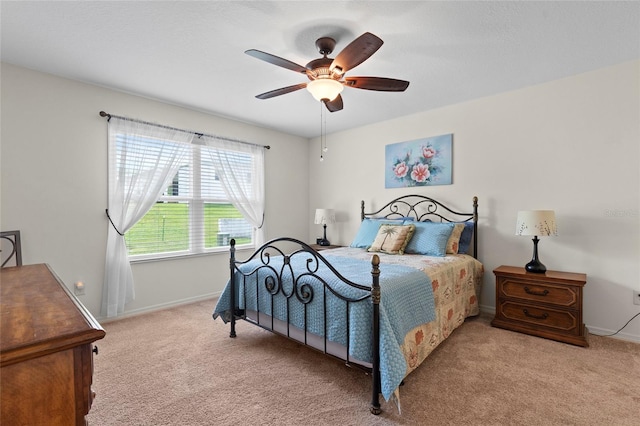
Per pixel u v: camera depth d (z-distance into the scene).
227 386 1.84
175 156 3.33
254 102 3.29
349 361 1.77
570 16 1.83
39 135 2.57
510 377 1.92
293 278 2.06
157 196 3.18
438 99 3.22
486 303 3.18
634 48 2.22
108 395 1.74
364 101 3.27
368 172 4.14
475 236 3.20
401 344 1.67
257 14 1.82
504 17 1.84
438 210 3.50
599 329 2.58
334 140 4.54
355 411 1.61
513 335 2.56
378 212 4.04
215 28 1.96
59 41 2.11
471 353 2.24
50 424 0.68
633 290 2.45
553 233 2.50
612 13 1.80
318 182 4.77
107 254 2.90
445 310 2.36
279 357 2.21
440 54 2.29
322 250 3.56
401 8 1.76
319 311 1.91
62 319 0.82
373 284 1.57
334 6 1.75
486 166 3.16
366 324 1.66
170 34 2.03
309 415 1.58
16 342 0.67
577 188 2.67
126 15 1.83
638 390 1.77
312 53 2.27
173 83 2.81
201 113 3.59
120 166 2.96
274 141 4.40
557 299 2.46
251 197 4.09
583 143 2.64
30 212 2.54
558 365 2.06
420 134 3.63
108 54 2.29
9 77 2.44
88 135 2.81
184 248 3.53
